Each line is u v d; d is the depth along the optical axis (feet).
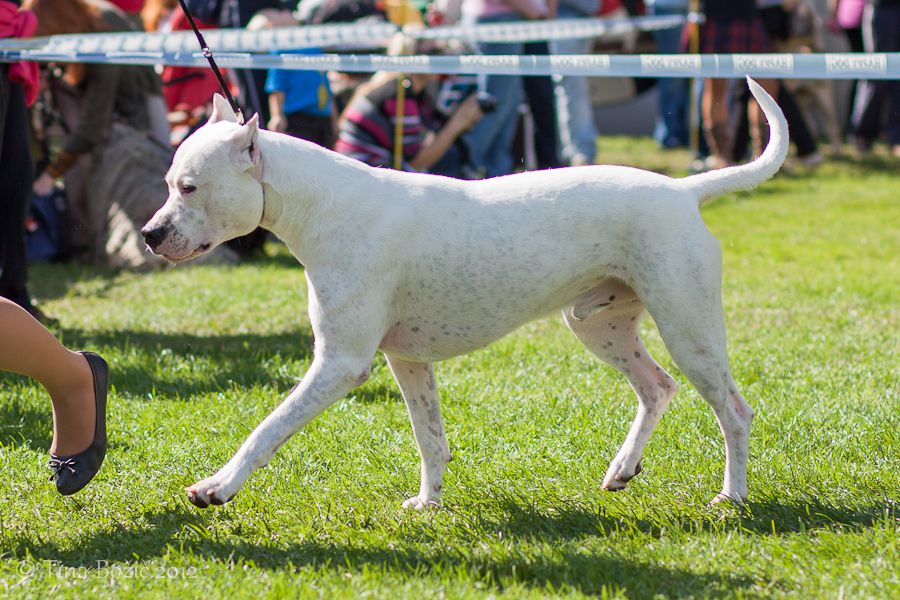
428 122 48.34
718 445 20.26
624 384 24.47
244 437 21.16
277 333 30.27
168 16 45.32
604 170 16.92
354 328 16.02
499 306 16.65
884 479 18.19
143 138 40.88
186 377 25.44
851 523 16.39
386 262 16.11
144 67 40.29
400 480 19.07
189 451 20.35
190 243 15.67
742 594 14.08
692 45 58.08
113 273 39.32
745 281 36.19
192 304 33.68
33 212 42.11
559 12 56.13
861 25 63.26
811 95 65.46
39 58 25.23
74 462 16.84
